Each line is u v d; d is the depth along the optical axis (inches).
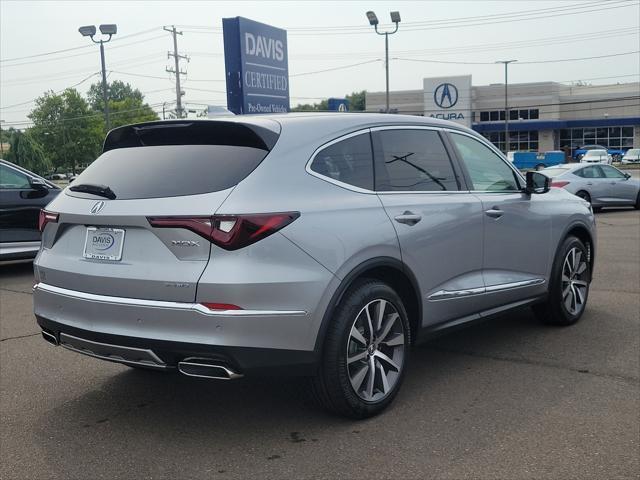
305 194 142.5
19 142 2679.6
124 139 162.4
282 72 581.0
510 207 200.2
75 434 149.9
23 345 224.5
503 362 195.2
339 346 143.3
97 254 144.6
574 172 700.0
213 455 137.5
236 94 520.7
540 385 174.6
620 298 276.5
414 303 166.9
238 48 512.4
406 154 172.9
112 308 137.9
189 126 148.9
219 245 130.0
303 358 137.5
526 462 130.7
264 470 130.0
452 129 193.6
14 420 158.7
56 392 177.9
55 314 150.9
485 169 201.3
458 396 167.5
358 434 145.7
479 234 186.2
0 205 348.8
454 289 177.8
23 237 359.3
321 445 140.6
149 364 137.6
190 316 129.3
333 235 142.3
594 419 151.5
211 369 131.8
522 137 2588.6
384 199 159.6
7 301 299.6
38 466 134.2
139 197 140.4
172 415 160.1
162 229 133.6
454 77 2309.3
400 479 125.0
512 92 2539.4
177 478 127.8
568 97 2571.4
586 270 241.0
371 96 2630.4
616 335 221.6
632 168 1819.6
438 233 170.7
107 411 163.5
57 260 152.5
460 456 133.9
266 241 132.3
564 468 128.0
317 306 137.8
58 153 3622.0
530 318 248.4
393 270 158.7
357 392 149.2
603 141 2561.5
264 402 167.5
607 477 124.3
